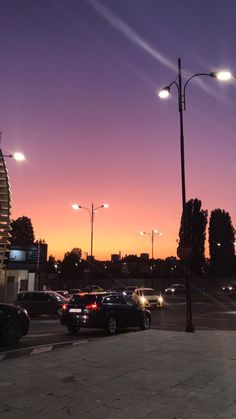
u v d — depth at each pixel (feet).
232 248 312.29
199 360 32.81
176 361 32.40
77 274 329.72
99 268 332.39
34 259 196.95
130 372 28.55
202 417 19.58
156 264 458.91
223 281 282.56
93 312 55.06
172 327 68.90
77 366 30.53
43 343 47.26
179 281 283.38
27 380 26.40
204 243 263.29
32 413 20.06
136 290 115.24
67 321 56.29
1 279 125.70
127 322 59.41
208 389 24.25
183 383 25.59
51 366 30.50
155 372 28.55
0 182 102.12
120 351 36.96
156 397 22.68
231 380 26.30
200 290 256.73
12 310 46.06
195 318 86.58
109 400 22.15
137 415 19.81
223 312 103.40
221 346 39.93
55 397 22.67
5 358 36.70
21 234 302.04
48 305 89.92
